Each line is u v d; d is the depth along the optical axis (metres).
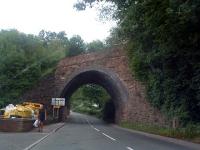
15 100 55.69
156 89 42.81
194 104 35.31
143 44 35.22
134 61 44.47
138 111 52.38
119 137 30.80
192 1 22.09
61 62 63.34
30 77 58.72
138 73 45.91
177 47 27.94
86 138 28.78
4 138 26.45
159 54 34.75
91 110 121.81
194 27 24.70
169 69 36.44
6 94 55.59
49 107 61.59
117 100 65.06
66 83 62.69
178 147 22.84
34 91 59.22
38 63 60.94
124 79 57.22
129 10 30.95
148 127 45.66
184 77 35.56
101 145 22.45
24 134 32.03
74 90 77.88
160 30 25.91
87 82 75.88
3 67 56.34
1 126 35.25
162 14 24.81
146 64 43.06
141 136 33.62
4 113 44.06
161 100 42.53
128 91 56.16
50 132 36.28
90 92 103.88
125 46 48.12
